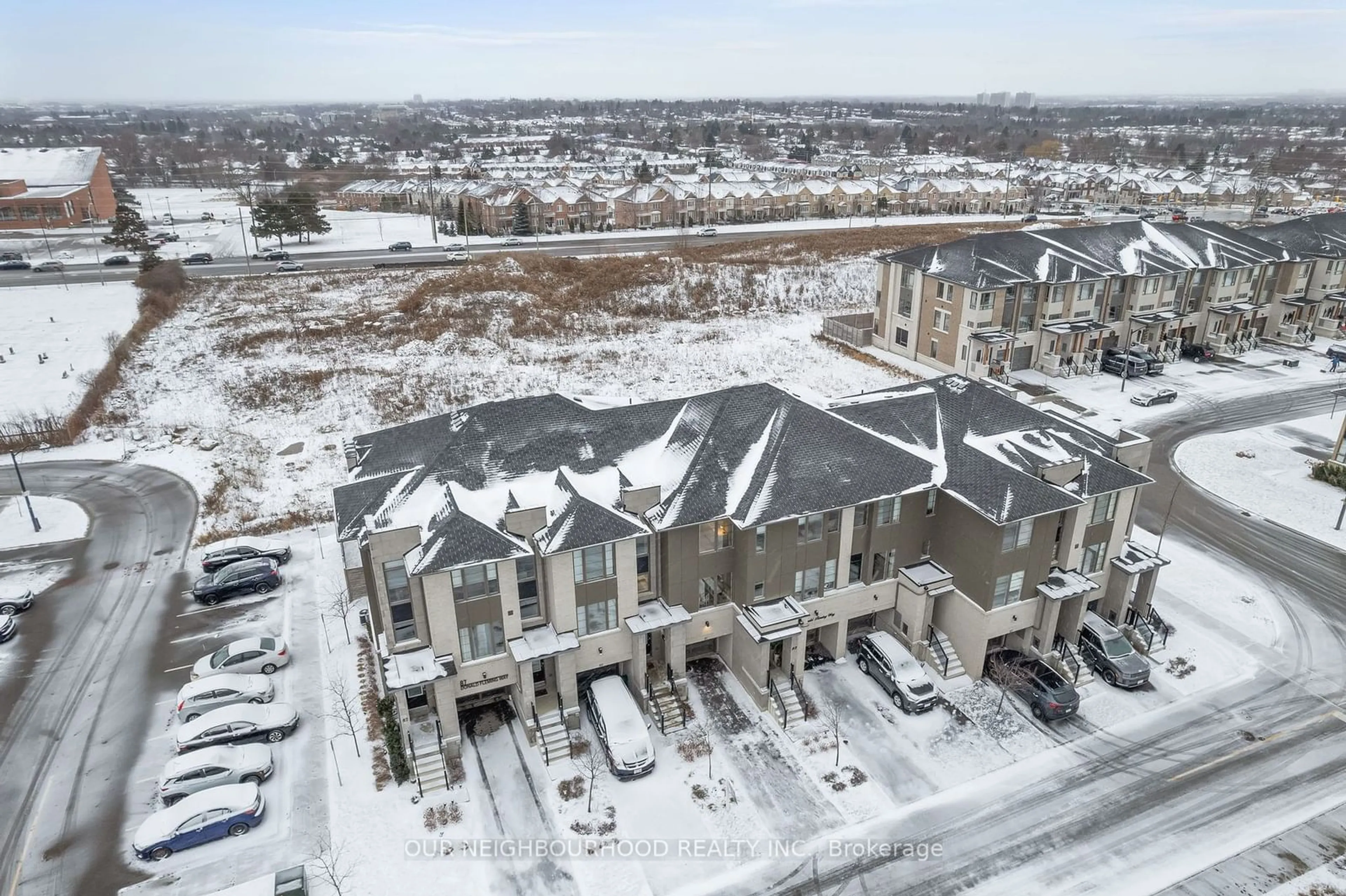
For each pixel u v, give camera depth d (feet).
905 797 88.17
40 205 442.91
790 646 100.78
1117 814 85.76
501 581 89.30
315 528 146.00
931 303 224.53
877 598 109.19
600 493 96.12
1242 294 242.37
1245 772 91.04
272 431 186.29
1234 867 79.61
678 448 104.12
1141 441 112.06
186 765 87.15
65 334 244.63
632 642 97.25
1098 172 582.35
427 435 104.42
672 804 87.15
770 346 244.63
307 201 407.23
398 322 257.55
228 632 116.98
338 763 92.58
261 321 261.24
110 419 191.11
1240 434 183.32
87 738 97.30
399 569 86.94
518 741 96.02
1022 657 106.42
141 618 120.26
